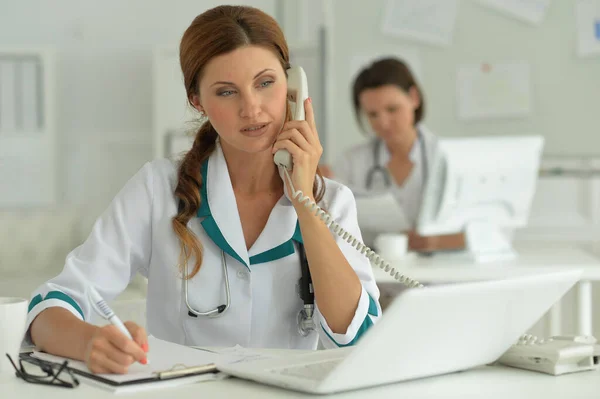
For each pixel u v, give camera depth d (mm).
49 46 3914
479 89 3961
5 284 2502
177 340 1489
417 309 911
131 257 1485
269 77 1390
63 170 4156
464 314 976
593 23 3809
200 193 1496
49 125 3938
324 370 1029
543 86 3885
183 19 4203
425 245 2930
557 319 2986
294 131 1432
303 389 952
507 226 2861
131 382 992
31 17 4125
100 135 4176
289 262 1476
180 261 1464
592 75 3824
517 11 3887
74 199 4164
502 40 3926
